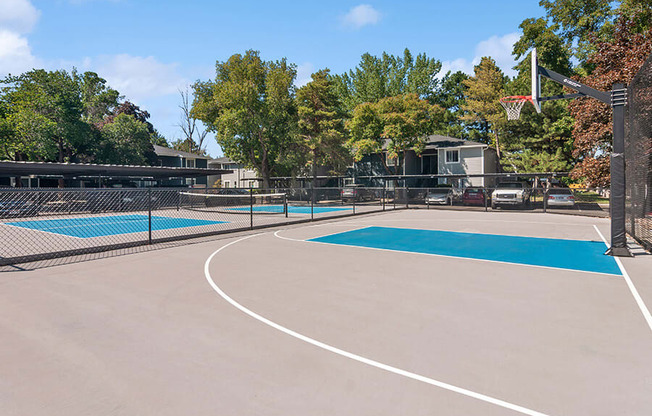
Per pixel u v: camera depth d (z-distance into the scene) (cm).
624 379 338
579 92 1081
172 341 432
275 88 3347
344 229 1536
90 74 4894
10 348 416
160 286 671
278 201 3628
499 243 1155
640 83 1088
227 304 565
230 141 3531
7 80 3491
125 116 4184
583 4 3619
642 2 2622
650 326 468
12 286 679
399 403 302
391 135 3466
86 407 302
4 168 2377
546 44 3669
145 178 4009
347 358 385
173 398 314
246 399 311
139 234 1437
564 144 3694
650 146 1147
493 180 3916
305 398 311
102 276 750
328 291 634
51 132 3194
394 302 572
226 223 1817
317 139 3647
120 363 379
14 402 310
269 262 880
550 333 448
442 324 480
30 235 1423
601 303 563
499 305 556
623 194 950
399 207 2819
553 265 838
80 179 3838
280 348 410
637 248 1056
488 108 4050
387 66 6244
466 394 315
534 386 327
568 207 2525
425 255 962
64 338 443
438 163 3881
